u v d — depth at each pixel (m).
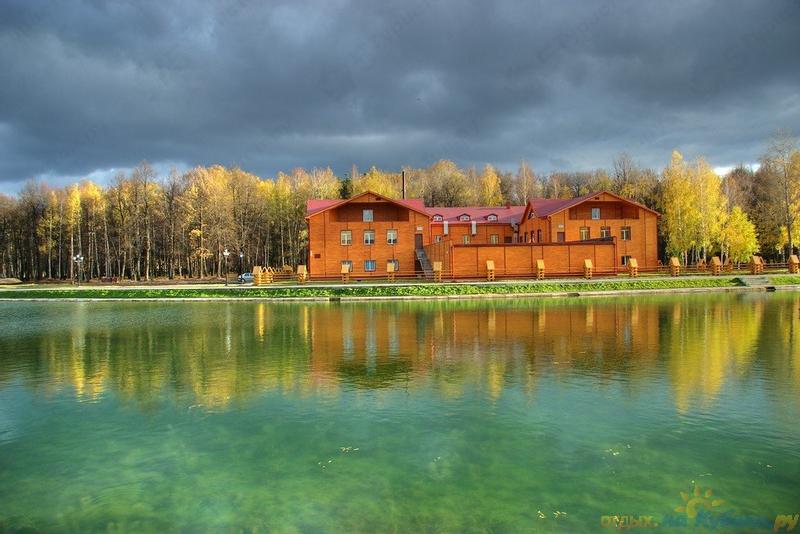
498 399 13.08
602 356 17.77
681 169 66.12
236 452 10.19
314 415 12.20
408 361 17.53
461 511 7.90
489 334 22.73
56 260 90.00
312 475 9.17
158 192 80.38
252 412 12.50
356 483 8.84
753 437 10.45
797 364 16.28
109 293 45.28
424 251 58.03
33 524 7.82
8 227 87.75
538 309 32.47
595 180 105.38
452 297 41.00
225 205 77.50
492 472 9.13
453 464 9.47
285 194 87.19
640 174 89.69
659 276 51.03
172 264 81.56
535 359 17.47
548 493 8.39
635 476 8.90
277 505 8.19
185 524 7.73
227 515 7.95
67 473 9.46
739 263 55.78
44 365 17.98
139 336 23.92
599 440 10.38
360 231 56.97
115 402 13.55
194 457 10.02
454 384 14.53
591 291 42.75
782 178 59.69
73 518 7.96
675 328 23.59
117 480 9.16
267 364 17.42
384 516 7.80
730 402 12.55
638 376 15.03
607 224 59.00
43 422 12.09
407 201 61.38
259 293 43.38
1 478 9.31
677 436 10.54
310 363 17.47
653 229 59.19
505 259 48.66
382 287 43.12
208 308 36.75
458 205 99.56
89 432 11.43
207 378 15.72
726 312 29.39
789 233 57.06
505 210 74.00
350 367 16.80
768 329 22.95
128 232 76.81
